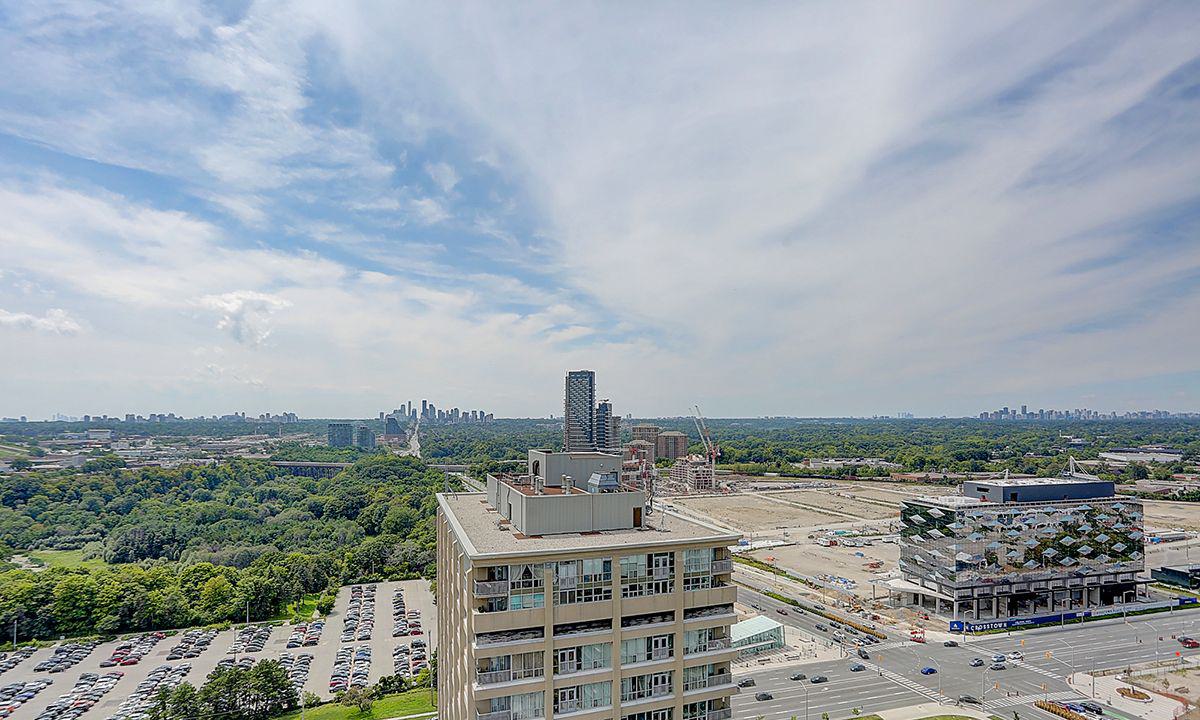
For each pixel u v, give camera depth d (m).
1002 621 184.00
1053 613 194.50
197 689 133.12
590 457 92.31
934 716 128.25
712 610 73.38
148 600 187.38
